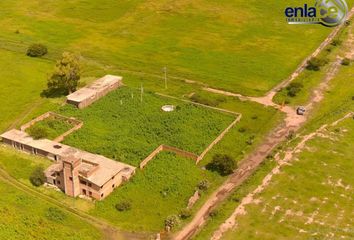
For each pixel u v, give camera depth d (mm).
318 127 122312
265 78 149625
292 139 117688
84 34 177750
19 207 94438
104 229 90375
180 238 88812
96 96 133000
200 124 123625
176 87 143250
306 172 105312
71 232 88125
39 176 100875
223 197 99375
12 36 173875
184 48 169125
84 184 97562
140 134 118562
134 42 172875
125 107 130250
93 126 121500
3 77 145500
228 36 179875
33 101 133750
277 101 136375
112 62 157375
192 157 110250
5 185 100750
